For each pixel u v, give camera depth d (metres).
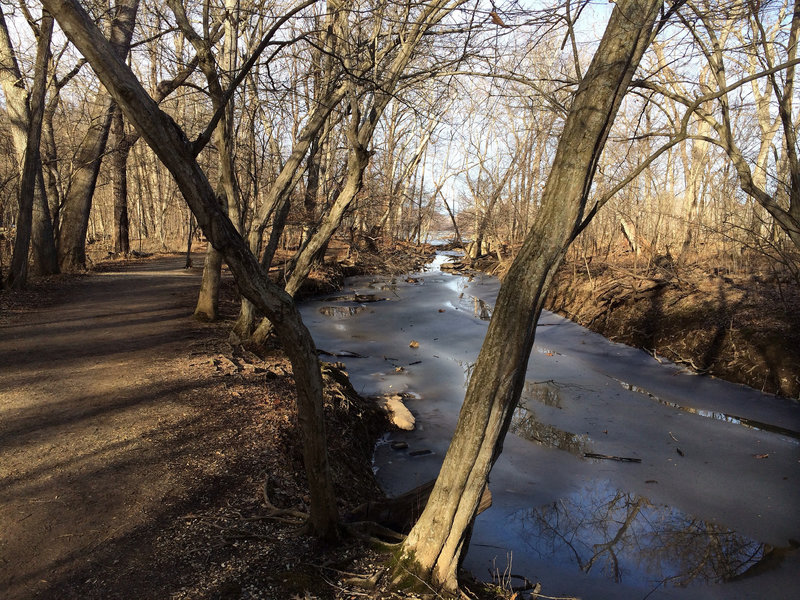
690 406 10.89
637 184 18.75
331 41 7.59
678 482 7.88
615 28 3.28
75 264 19.17
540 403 11.08
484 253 37.22
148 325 11.93
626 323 15.96
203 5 6.12
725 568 5.89
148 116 2.49
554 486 7.73
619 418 10.27
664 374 12.75
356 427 8.31
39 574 3.97
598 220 22.81
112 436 6.32
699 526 6.73
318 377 3.72
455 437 3.72
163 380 8.30
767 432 9.55
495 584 4.71
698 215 18.27
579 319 18.16
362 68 7.99
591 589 5.43
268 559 4.18
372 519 5.05
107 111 18.84
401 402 10.55
